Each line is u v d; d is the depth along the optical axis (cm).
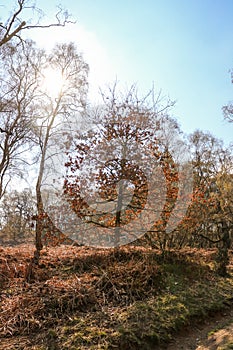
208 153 1515
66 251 1005
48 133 1107
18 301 600
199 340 552
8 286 695
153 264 812
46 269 817
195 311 643
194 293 739
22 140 1264
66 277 754
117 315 583
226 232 1030
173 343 539
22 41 834
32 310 571
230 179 1266
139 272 761
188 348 523
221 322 632
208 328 605
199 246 1282
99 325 545
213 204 1070
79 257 881
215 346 508
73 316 568
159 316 597
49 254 970
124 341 502
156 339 528
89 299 631
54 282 710
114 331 526
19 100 1223
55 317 560
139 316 585
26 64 1191
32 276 759
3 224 2111
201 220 1039
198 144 1570
